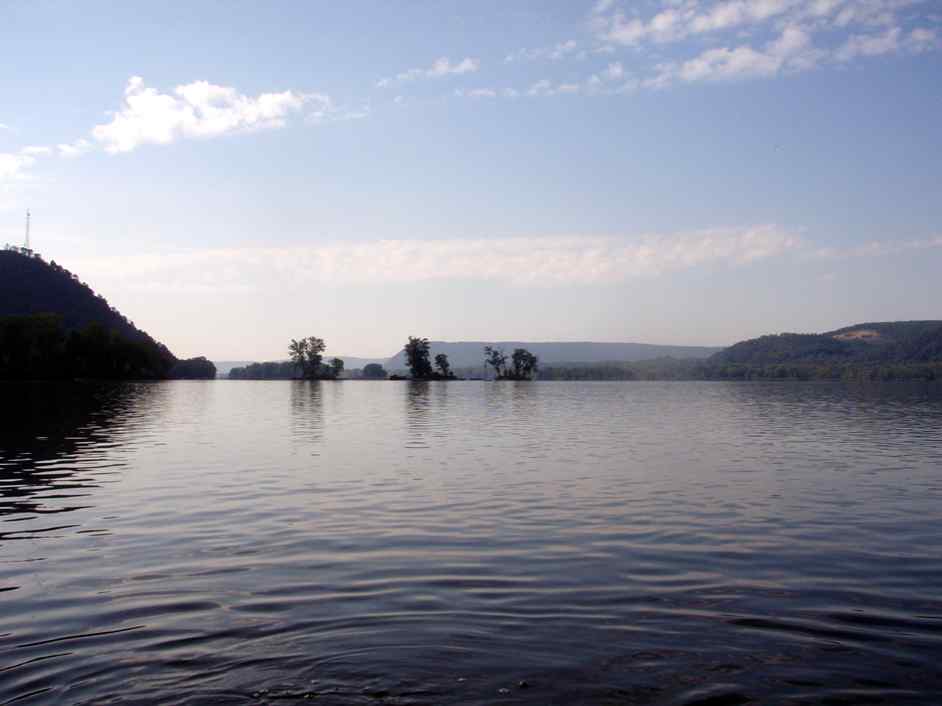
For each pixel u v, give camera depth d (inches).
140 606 494.3
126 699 360.5
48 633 445.7
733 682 378.6
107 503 865.5
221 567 589.9
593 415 2652.6
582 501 885.8
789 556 626.8
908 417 2527.1
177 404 3329.2
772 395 4928.6
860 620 468.1
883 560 614.2
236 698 362.0
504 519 778.8
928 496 922.7
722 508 841.5
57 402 3277.6
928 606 495.8
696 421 2335.1
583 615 477.1
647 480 1056.2
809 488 986.7
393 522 762.8
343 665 398.0
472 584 544.4
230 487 986.7
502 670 391.9
